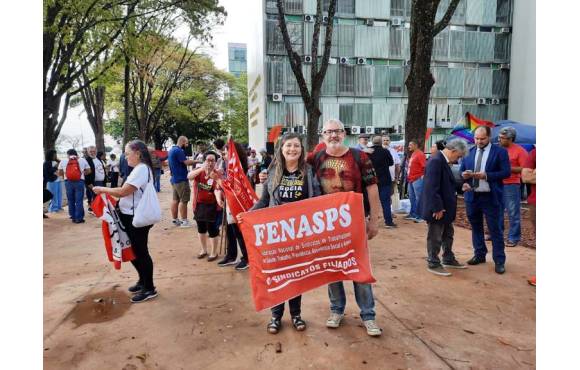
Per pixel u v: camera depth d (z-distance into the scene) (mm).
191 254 6500
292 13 23906
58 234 8258
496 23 26109
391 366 3053
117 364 3156
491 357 3176
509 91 26375
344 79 25016
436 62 25875
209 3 16312
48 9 11633
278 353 3266
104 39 13570
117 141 47750
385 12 25172
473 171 5418
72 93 16922
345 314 4008
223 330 3707
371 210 3494
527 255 6129
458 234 7824
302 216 3277
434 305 4227
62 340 3551
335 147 3434
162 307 4273
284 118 24328
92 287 4934
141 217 4238
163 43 17844
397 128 25719
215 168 5914
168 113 40844
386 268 5535
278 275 3270
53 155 11258
